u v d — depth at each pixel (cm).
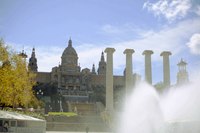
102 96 16100
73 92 15738
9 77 5822
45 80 17050
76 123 8125
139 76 8856
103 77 17700
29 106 9269
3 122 4162
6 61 5869
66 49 18100
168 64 8781
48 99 14712
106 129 8062
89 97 15700
